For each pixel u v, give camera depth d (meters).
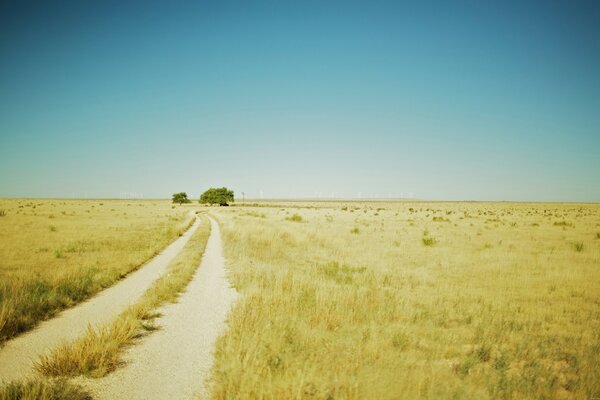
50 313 8.61
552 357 6.50
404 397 4.64
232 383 4.85
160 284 11.24
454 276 14.02
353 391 4.66
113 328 7.00
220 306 9.53
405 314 8.60
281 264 15.82
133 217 51.47
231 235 26.92
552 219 56.84
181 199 136.88
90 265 14.05
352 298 9.35
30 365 5.88
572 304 10.15
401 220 52.62
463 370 5.67
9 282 10.30
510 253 19.91
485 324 8.13
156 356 6.33
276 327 6.79
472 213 82.69
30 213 51.91
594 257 18.41
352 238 27.09
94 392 5.06
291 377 4.85
